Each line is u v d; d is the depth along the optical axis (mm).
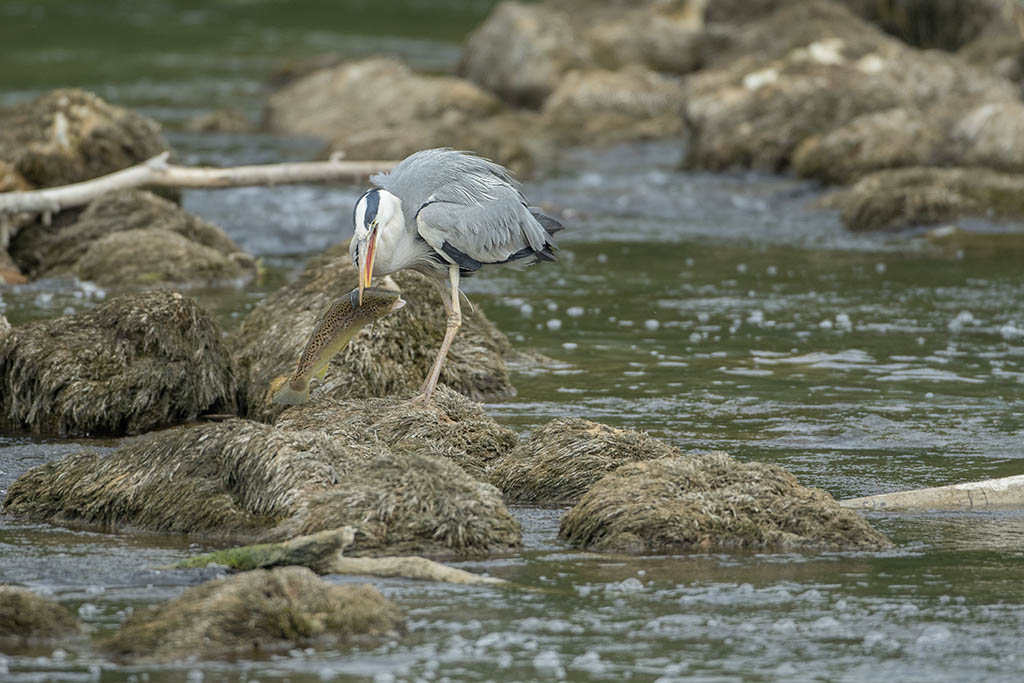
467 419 11531
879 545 9422
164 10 65688
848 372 15078
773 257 21984
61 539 9641
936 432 12688
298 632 7676
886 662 7406
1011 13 35938
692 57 39938
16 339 13086
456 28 62219
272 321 14359
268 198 26406
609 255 22156
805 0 34781
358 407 11875
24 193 19828
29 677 7141
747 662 7406
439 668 7305
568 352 15992
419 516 9383
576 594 8469
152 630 7590
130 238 19625
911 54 31047
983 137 26125
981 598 8398
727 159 29328
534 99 36844
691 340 16641
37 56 47500
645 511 9516
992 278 20219
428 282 14312
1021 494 10578
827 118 29141
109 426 12836
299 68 41844
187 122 34656
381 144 28641
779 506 9648
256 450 10016
